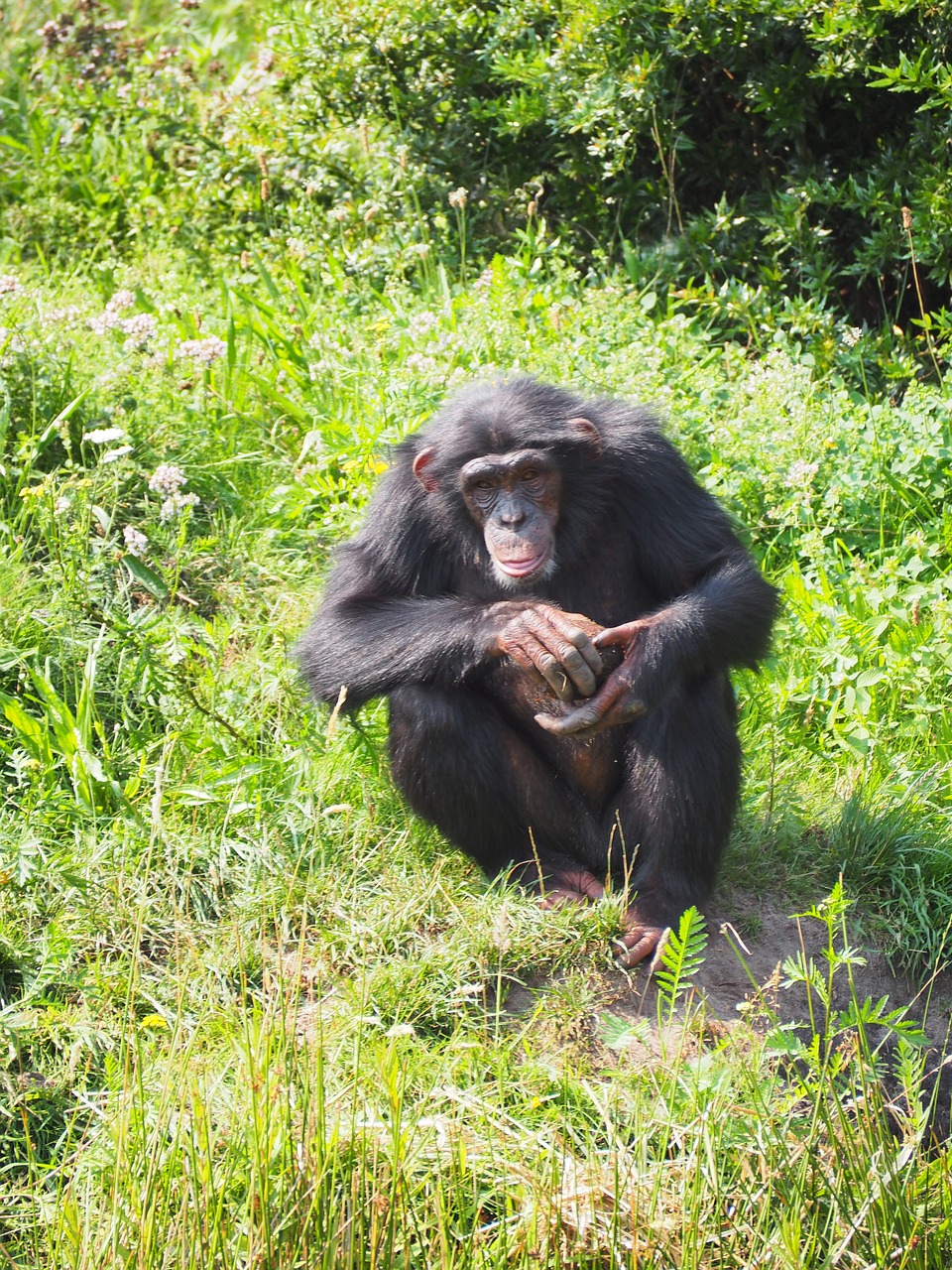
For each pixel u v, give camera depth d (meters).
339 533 15.98
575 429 11.98
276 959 11.03
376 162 22.52
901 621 14.90
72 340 17.95
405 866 12.01
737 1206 9.08
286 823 12.31
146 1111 9.65
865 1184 9.09
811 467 15.91
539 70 20.91
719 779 11.47
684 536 12.21
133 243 23.05
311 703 13.38
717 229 20.69
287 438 17.62
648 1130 9.39
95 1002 10.65
